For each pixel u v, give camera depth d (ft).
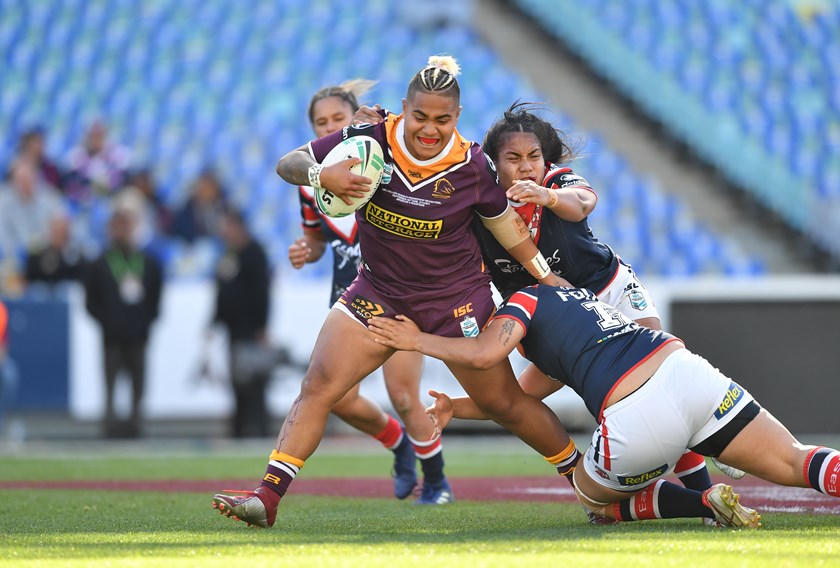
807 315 127.24
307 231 73.46
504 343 50.80
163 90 217.77
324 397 52.31
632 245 176.24
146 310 139.85
